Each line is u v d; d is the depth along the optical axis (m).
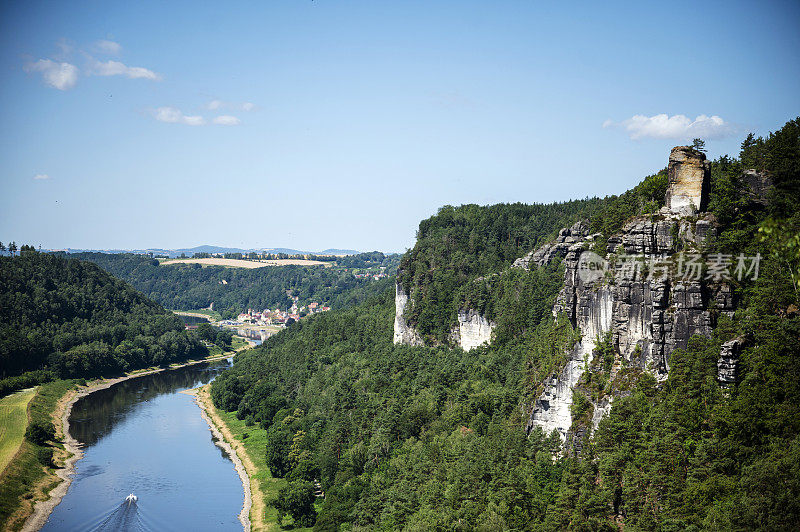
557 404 152.50
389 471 172.00
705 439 114.56
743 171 143.25
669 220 136.00
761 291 123.31
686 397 122.00
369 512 158.38
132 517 187.50
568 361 150.38
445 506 143.38
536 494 135.00
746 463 110.38
